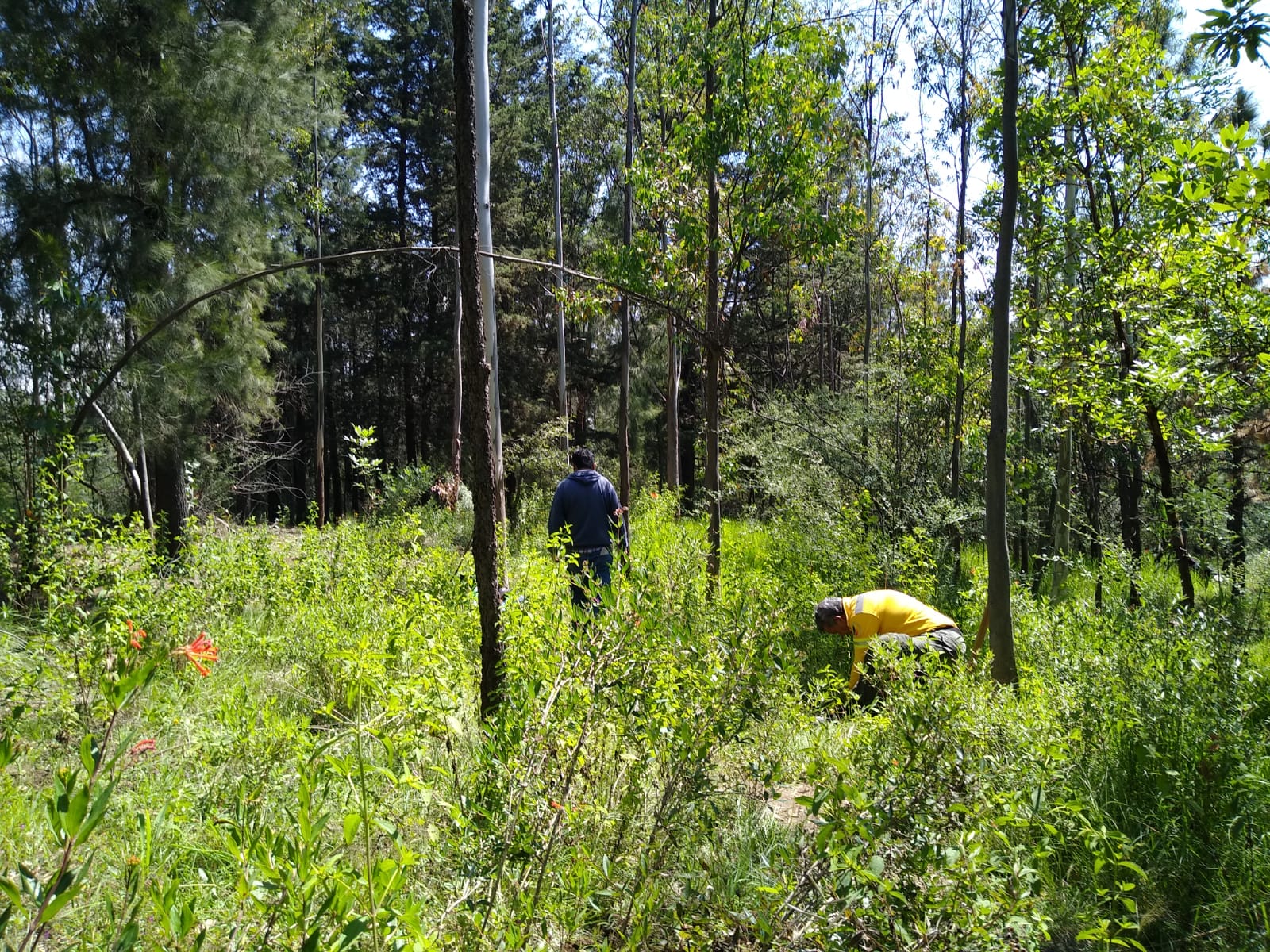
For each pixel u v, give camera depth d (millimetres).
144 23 10453
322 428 24578
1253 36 3982
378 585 7488
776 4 8133
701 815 3125
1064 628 6590
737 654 3311
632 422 30922
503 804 2605
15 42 9789
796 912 2658
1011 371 9672
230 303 11844
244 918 2121
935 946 2406
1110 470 13016
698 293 8930
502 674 4242
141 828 2375
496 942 2404
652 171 8820
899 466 10609
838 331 25094
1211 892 3504
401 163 31375
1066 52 9617
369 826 2156
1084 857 3537
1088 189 9477
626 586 3432
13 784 3488
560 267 5805
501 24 29125
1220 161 4508
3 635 5348
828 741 4309
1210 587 10234
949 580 9180
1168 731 4148
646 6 16594
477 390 4441
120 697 1655
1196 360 5891
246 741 3508
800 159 8039
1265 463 10227
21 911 1523
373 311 32500
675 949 2762
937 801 2762
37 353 8633
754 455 11102
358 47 30094
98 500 11188
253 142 11922
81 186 10188
